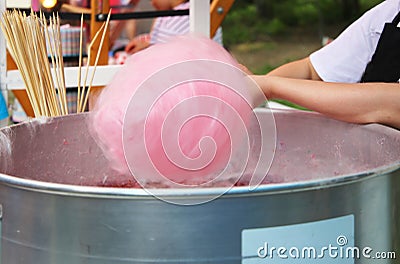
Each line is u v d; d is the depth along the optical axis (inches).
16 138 46.1
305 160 52.6
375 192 37.6
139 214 33.2
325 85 48.7
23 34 57.1
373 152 48.0
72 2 106.7
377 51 63.1
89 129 47.0
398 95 47.8
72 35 80.3
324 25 344.2
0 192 37.2
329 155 51.5
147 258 33.6
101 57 81.7
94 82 68.6
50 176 49.2
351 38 68.5
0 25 60.7
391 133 45.6
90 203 33.7
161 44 40.3
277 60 305.3
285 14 368.2
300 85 48.5
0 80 75.5
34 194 35.1
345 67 68.5
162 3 109.2
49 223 34.9
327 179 34.8
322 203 35.0
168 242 33.4
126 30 130.0
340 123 50.6
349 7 334.0
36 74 57.1
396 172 39.4
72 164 50.7
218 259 33.6
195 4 67.9
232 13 378.6
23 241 36.2
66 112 58.7
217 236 33.4
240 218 33.4
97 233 33.9
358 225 36.9
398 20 64.2
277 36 352.5
